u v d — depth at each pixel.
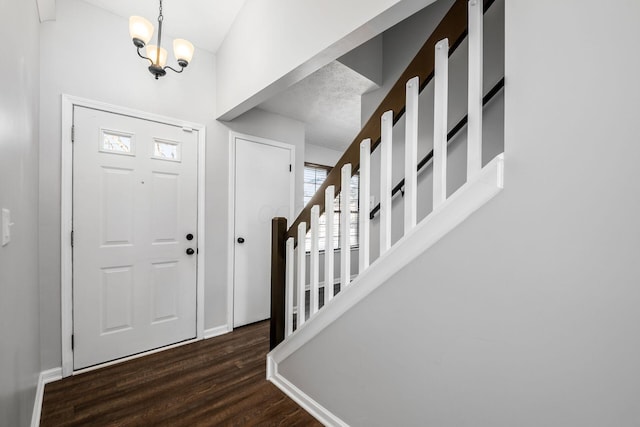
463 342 0.99
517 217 0.85
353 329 1.38
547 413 0.81
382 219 1.27
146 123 2.25
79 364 1.99
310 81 2.39
